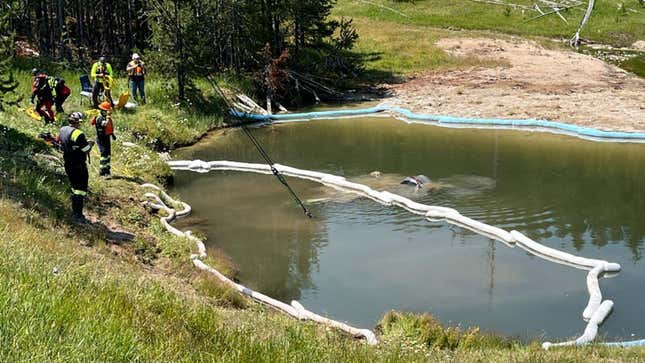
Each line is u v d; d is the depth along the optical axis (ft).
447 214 60.08
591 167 75.97
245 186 69.82
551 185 69.67
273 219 59.98
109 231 47.01
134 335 21.07
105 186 56.80
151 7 99.71
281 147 86.53
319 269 49.42
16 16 93.45
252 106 103.50
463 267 49.85
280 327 31.83
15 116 65.05
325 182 71.26
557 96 108.68
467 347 36.52
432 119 99.81
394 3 176.86
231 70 108.88
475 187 68.85
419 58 136.98
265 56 107.96
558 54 140.67
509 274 48.78
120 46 114.32
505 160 78.89
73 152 43.57
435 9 173.06
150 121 83.56
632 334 40.34
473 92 113.70
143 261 44.37
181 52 92.63
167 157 79.97
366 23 162.30
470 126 96.63
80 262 32.01
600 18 165.68
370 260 51.01
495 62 134.21
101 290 25.31
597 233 57.26
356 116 104.94
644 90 112.16
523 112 100.32
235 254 52.11
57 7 106.83
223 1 107.24
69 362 17.79
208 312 27.96
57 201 46.34
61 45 100.27
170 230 53.42
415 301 44.45
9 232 32.07
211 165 76.64
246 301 41.70
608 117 96.22
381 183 70.23
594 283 46.65
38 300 20.85
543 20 165.58
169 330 23.53
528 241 54.03
